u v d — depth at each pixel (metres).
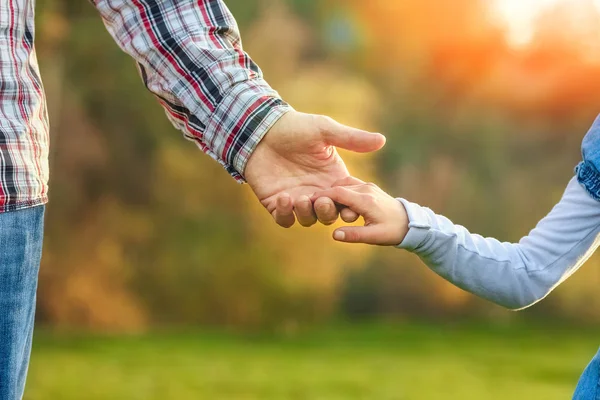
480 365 12.55
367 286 18.08
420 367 12.17
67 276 14.70
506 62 20.70
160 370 10.84
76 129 15.11
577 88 20.38
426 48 20.64
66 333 13.91
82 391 9.09
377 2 20.41
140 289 15.44
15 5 1.32
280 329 15.91
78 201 15.08
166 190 15.67
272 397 9.21
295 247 15.94
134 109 15.52
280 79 16.91
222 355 12.55
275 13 17.23
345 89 17.44
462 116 20.33
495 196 19.83
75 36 15.17
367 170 17.34
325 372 11.36
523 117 20.48
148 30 1.65
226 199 15.85
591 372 1.52
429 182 19.72
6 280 1.27
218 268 15.78
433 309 18.36
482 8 20.64
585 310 18.41
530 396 9.88
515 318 18.52
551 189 19.97
